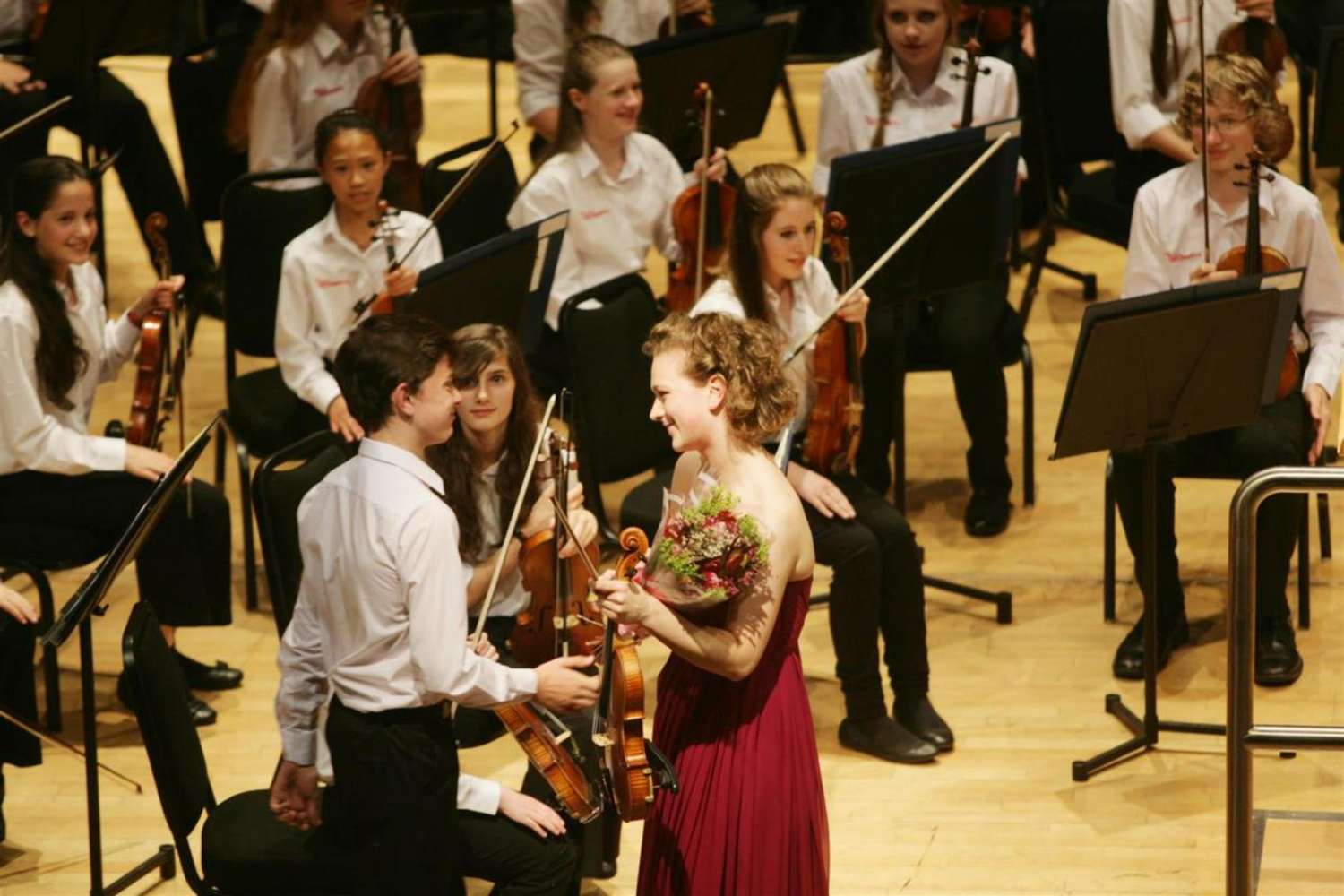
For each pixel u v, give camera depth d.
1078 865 12.80
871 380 16.83
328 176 15.50
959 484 18.00
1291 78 25.34
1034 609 16.05
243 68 18.47
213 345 20.83
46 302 13.76
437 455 12.80
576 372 15.46
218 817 11.04
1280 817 11.58
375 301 14.77
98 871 12.38
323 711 10.66
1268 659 14.67
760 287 13.63
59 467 13.91
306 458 15.63
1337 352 14.80
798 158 24.11
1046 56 18.61
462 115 25.97
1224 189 15.18
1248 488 9.18
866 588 13.81
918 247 15.18
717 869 10.54
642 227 17.27
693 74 17.94
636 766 10.24
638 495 14.67
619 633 10.75
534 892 10.91
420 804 10.27
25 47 21.00
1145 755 14.02
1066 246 22.38
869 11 24.50
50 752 14.30
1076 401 12.88
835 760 14.14
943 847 13.05
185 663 15.01
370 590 10.03
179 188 20.64
